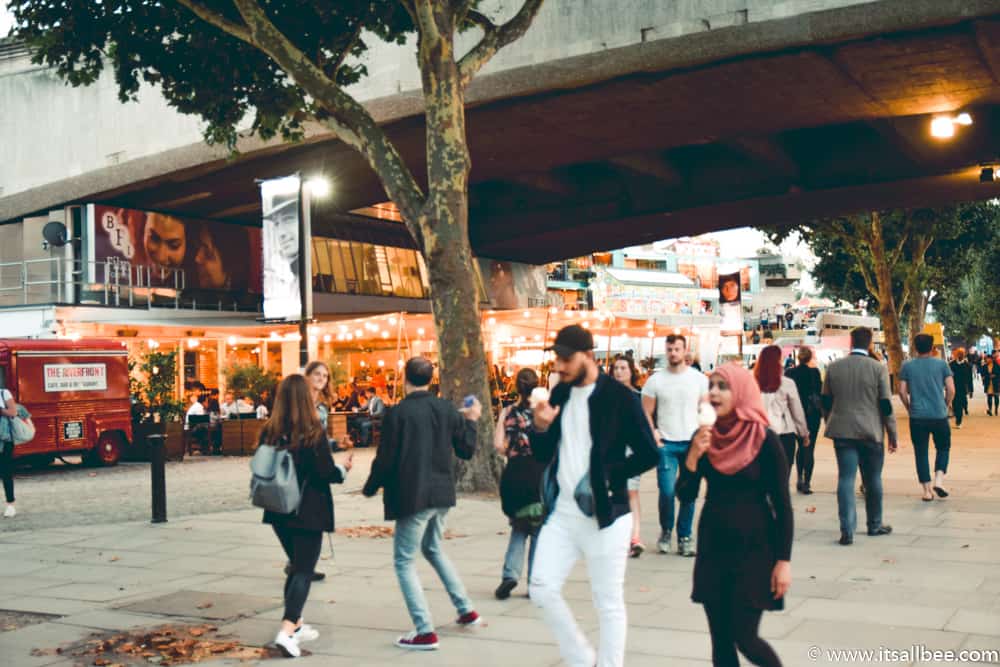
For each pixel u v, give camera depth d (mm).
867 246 39094
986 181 27656
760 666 4109
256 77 14969
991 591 7008
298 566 6016
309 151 26516
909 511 10930
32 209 29688
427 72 13141
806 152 30234
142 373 24438
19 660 5984
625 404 4637
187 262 31984
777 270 120250
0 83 29516
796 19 19656
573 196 35062
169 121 26844
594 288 80062
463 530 10531
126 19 14070
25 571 9008
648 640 5883
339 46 15117
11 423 13086
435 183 13250
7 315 25844
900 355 35969
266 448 5980
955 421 25891
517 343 30516
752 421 4219
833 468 16484
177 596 7676
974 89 22703
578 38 22078
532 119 25016
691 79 22062
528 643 6008
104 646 6211
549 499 4750
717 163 31844
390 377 30953
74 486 17188
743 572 4145
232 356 30344
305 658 5840
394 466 6051
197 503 14062
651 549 9078
